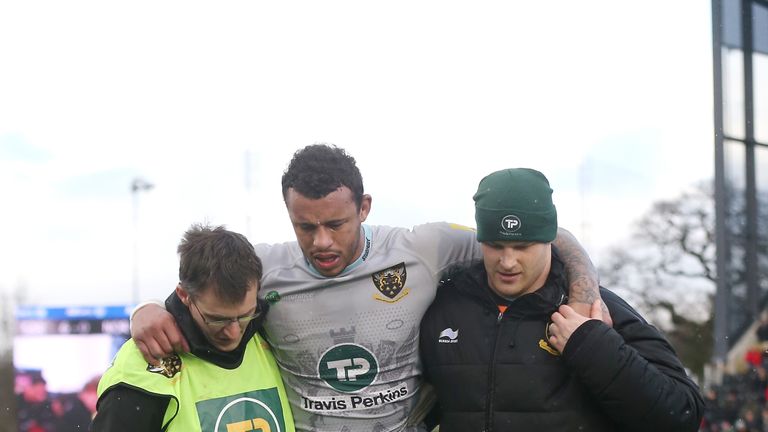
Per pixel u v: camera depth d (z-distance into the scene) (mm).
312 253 2619
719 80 7344
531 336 2613
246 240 2500
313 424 2764
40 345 17578
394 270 2777
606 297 2723
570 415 2537
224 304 2359
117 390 2357
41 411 17453
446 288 2857
